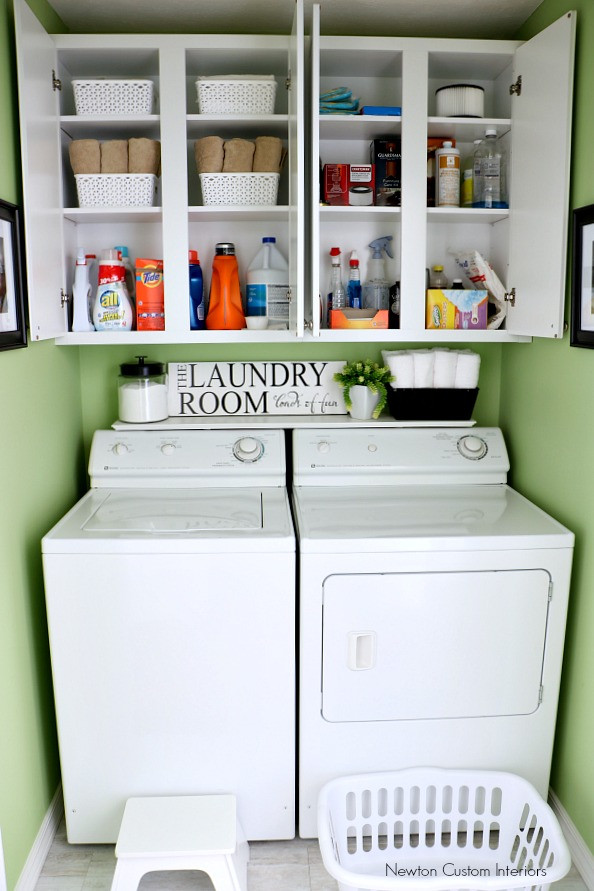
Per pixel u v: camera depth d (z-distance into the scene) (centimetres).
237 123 218
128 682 192
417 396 242
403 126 217
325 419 248
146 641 190
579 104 190
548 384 218
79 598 187
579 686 201
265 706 195
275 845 206
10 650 180
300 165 189
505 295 226
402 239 222
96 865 197
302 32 183
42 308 192
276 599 190
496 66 228
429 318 227
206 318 237
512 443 249
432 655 196
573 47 186
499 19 226
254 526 196
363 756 200
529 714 202
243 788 199
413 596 192
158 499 222
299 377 253
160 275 223
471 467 238
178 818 188
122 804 198
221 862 176
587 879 192
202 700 194
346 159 242
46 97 198
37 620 202
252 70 229
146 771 197
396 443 239
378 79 238
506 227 231
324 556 188
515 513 211
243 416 253
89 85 212
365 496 226
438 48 215
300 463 235
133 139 215
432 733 200
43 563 187
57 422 224
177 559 187
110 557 186
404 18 225
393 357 241
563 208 192
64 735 194
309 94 219
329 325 234
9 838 176
